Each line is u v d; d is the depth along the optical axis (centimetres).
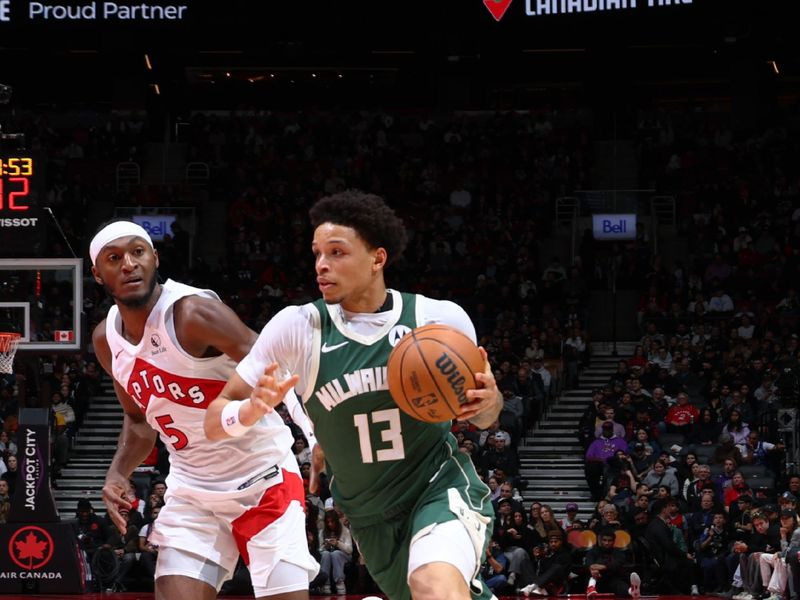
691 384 2020
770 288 2350
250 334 492
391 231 423
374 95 3281
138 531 1595
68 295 2347
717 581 1511
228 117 3183
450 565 401
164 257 2489
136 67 3117
